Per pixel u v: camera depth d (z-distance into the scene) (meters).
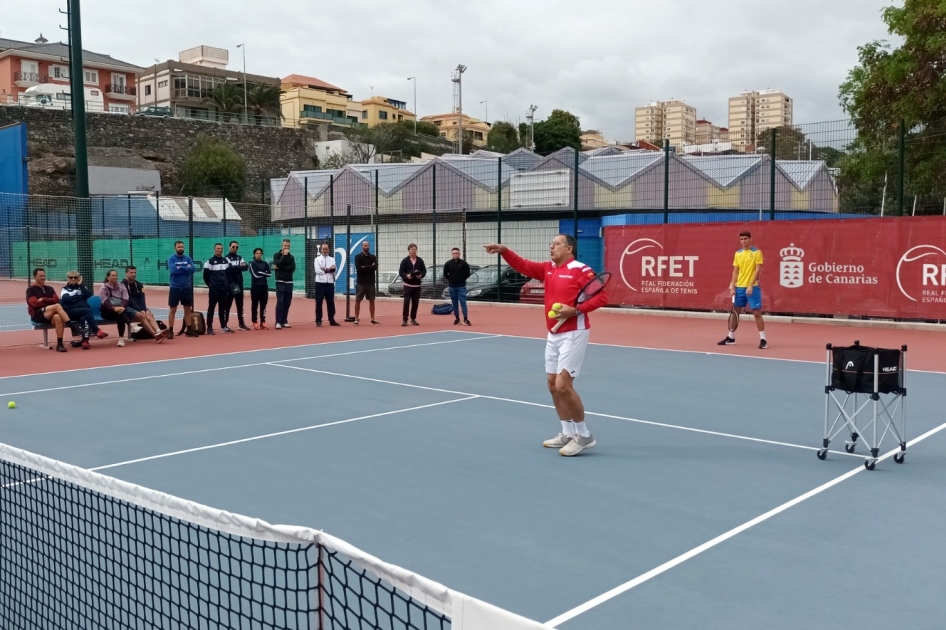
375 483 6.11
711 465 6.56
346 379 11.02
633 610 3.89
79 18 17.50
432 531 5.04
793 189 24.86
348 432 7.85
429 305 23.62
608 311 20.44
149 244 31.11
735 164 25.41
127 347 14.91
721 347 14.05
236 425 8.20
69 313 14.63
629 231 19.98
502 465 6.61
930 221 15.73
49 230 31.75
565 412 6.91
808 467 6.47
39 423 8.41
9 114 50.09
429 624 3.51
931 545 4.73
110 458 6.92
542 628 1.93
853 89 26.67
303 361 12.80
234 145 60.38
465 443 7.38
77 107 17.72
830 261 16.95
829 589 4.12
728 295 18.48
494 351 13.88
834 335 15.53
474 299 23.56
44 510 4.98
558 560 4.54
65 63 81.25
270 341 15.55
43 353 14.19
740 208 24.94
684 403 9.17
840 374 6.56
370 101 111.06
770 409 8.80
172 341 15.67
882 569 4.38
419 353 13.65
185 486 6.07
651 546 4.75
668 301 19.44
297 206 32.28
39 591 3.91
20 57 78.62
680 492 5.82
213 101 78.31
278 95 77.06
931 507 5.43
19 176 32.84
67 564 4.03
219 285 16.81
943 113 23.97
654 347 14.09
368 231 28.48
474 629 2.09
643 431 7.79
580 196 26.33
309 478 6.26
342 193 30.45
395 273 25.64
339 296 26.02
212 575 4.15
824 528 5.03
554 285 6.80
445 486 6.02
